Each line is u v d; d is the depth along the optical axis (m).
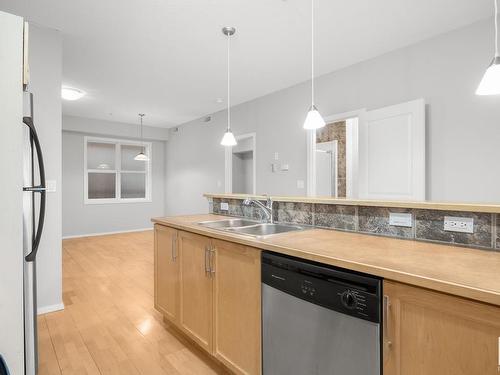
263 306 1.48
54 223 2.70
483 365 0.82
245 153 6.08
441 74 2.84
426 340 0.93
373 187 3.26
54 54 2.70
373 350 1.04
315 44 3.05
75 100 5.04
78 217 6.52
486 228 1.31
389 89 3.23
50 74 2.67
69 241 6.02
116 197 7.13
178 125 7.17
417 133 2.85
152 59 3.39
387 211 1.64
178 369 1.87
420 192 2.83
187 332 2.09
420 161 2.83
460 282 0.87
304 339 1.28
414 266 1.04
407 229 1.56
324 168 5.52
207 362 1.94
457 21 2.62
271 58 3.39
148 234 6.84
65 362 1.93
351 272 1.13
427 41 2.94
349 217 1.82
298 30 2.77
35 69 2.59
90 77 3.96
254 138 4.98
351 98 3.59
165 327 2.42
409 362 0.97
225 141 3.13
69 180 6.41
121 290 3.25
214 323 1.83
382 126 3.17
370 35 2.87
